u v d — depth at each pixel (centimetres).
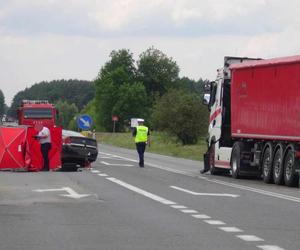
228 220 1702
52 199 2156
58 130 3809
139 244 1338
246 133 3341
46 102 7344
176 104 8856
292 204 2120
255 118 3247
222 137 3706
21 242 1355
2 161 3681
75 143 3925
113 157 5594
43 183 2789
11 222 1634
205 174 3772
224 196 2350
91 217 1734
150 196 2286
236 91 3478
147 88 19150
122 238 1410
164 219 1706
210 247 1310
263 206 2047
